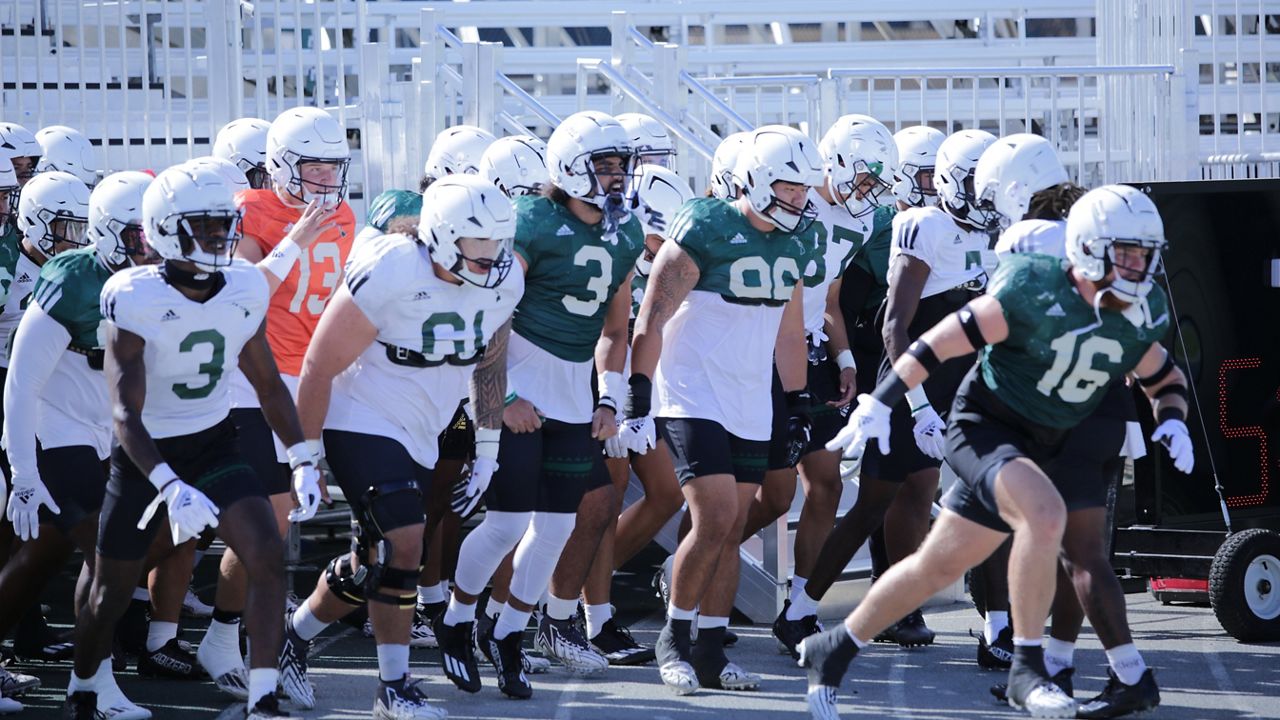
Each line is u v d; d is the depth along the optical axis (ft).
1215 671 68.03
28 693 64.34
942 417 71.61
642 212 75.05
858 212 74.02
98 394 60.75
